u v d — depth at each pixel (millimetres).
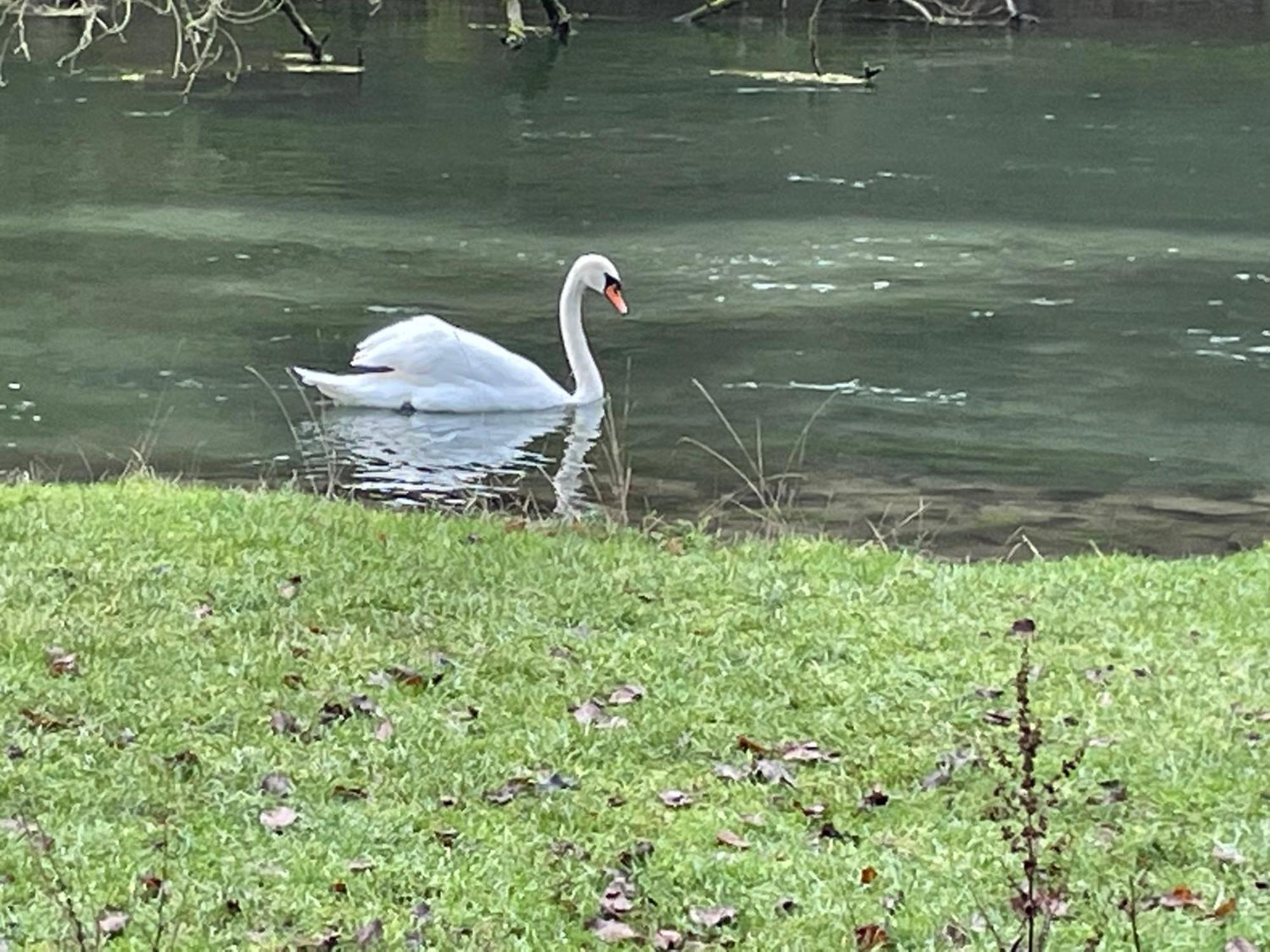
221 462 13133
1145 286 19031
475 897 5688
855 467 13133
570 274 15047
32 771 6344
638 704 7297
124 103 29828
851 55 36406
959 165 25484
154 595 8211
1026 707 5648
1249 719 7293
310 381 14586
